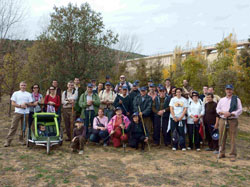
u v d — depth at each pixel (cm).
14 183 509
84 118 899
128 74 2417
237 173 610
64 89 1145
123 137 828
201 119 852
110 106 938
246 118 2383
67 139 920
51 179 537
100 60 1153
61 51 1129
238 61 2938
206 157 750
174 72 2600
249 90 2520
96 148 838
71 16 1120
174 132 841
